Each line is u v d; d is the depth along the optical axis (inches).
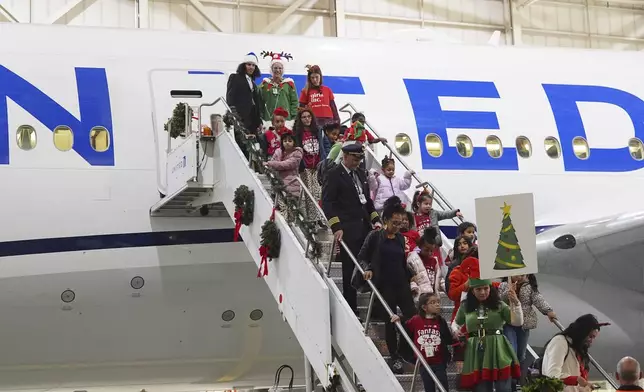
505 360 264.2
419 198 367.9
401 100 514.3
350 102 502.0
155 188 447.5
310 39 530.6
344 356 311.0
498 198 274.5
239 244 455.5
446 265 366.6
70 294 430.6
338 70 516.7
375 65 528.1
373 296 279.1
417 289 314.3
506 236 273.3
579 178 530.9
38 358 438.6
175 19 914.1
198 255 448.5
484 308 268.7
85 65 466.6
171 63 483.2
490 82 545.3
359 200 310.8
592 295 499.8
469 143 513.7
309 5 964.0
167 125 434.0
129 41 486.0
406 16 1003.9
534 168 522.6
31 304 426.3
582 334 285.0
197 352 461.4
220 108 477.4
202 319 454.3
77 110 451.5
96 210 436.8
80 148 444.1
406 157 497.4
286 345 476.1
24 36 468.8
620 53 603.2
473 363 266.4
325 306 287.1
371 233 290.7
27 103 445.4
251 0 945.5
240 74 406.0
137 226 441.1
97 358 447.5
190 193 401.7
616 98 567.2
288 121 426.9
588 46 1079.0
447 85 533.0
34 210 428.8
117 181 443.5
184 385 483.8
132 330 445.4
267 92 416.2
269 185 355.3
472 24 1024.9
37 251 426.3
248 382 496.4
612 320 502.9
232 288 454.6
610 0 1085.8
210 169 385.1
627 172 544.1
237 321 460.4
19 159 433.7
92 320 437.1
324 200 306.0
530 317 319.9
